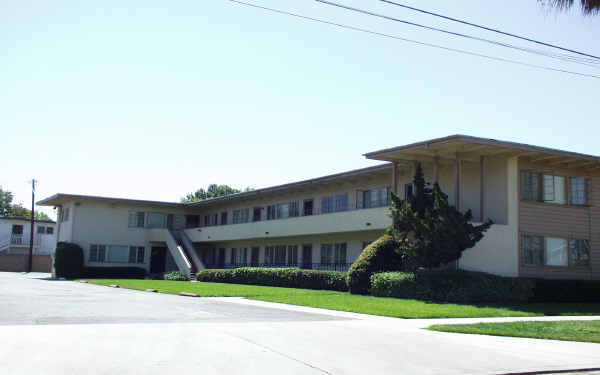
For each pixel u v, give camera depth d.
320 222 35.03
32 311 14.87
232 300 21.33
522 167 26.75
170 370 7.80
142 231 50.88
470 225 23.80
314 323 13.53
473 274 23.19
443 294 22.36
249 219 46.84
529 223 26.58
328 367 8.49
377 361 9.15
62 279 44.03
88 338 10.05
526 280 24.11
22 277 45.22
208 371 7.86
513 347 11.23
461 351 10.48
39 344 9.29
